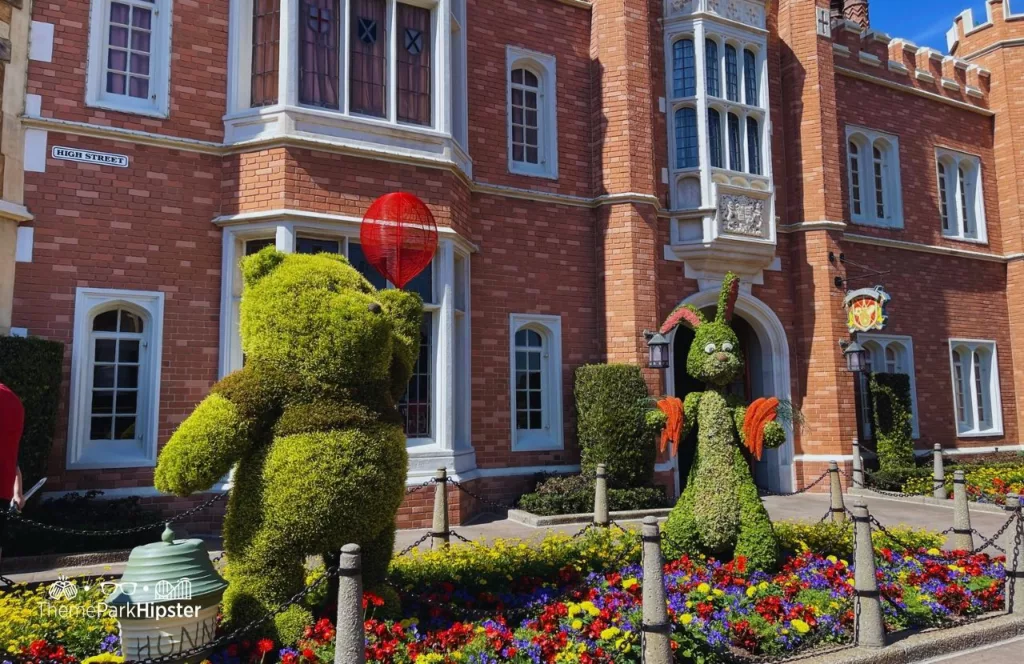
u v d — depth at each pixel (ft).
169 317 30.04
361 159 32.17
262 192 30.66
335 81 32.63
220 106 31.89
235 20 32.35
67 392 28.09
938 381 54.29
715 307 45.09
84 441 28.53
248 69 32.42
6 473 16.37
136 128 30.27
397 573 19.03
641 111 41.68
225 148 31.22
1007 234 59.82
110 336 29.60
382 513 15.05
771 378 46.65
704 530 20.76
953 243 57.00
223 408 14.24
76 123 28.99
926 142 57.00
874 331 51.13
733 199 44.09
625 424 36.63
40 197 28.37
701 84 43.98
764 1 47.19
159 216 30.25
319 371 14.92
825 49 48.96
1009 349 58.95
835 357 46.01
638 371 37.83
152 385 29.48
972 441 55.42
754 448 20.89
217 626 14.14
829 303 46.34
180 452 13.70
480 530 31.58
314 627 14.37
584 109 42.60
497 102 39.68
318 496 14.19
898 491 44.27
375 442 14.97
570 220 40.98
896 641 17.43
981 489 41.68
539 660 14.29
